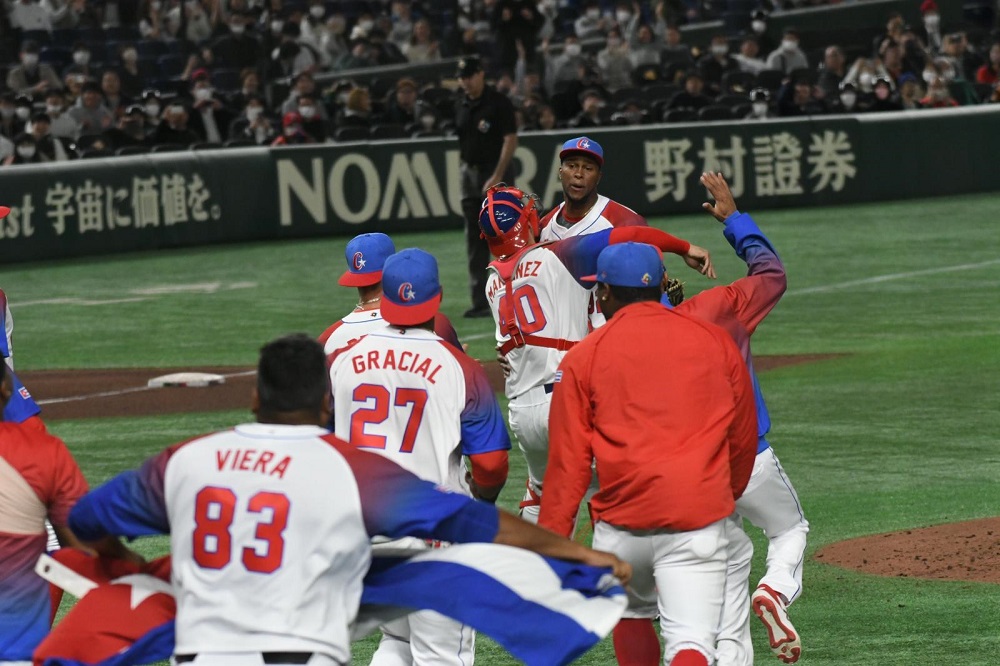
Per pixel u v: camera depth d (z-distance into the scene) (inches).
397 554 572.1
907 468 1359.5
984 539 1118.4
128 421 1647.4
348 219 3127.5
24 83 3462.1
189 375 1866.4
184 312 2368.4
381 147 3139.8
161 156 2982.3
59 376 1929.1
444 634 759.7
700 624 693.3
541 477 1020.5
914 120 3496.6
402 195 3157.0
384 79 3799.2
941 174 3538.4
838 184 3430.1
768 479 831.1
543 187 3152.1
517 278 970.1
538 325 961.5
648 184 3267.7
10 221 2817.4
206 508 531.8
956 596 984.9
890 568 1056.8
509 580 559.8
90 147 3075.8
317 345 561.0
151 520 549.3
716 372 701.3
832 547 1118.4
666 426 694.5
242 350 2070.6
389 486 539.5
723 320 786.2
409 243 3019.2
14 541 605.3
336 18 3905.0
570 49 3727.9
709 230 3075.8
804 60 3875.5
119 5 4035.4
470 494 797.2
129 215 2940.5
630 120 3383.4
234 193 3051.2
